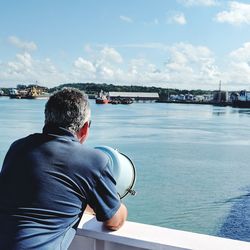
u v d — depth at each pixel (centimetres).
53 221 138
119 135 3450
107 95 10306
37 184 140
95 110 7300
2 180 147
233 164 2236
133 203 1386
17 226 135
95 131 3638
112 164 173
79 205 145
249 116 6850
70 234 144
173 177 1836
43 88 10081
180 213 1298
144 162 2222
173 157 2409
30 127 3622
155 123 4878
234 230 1156
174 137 3459
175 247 145
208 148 2864
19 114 5075
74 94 154
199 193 1558
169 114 6962
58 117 150
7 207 140
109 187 149
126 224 165
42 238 134
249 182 1777
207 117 6425
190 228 1174
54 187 140
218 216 1272
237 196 1526
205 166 2156
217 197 1497
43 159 144
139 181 1738
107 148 179
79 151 147
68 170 143
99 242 162
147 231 158
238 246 145
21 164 146
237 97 10531
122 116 5969
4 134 3106
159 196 1485
